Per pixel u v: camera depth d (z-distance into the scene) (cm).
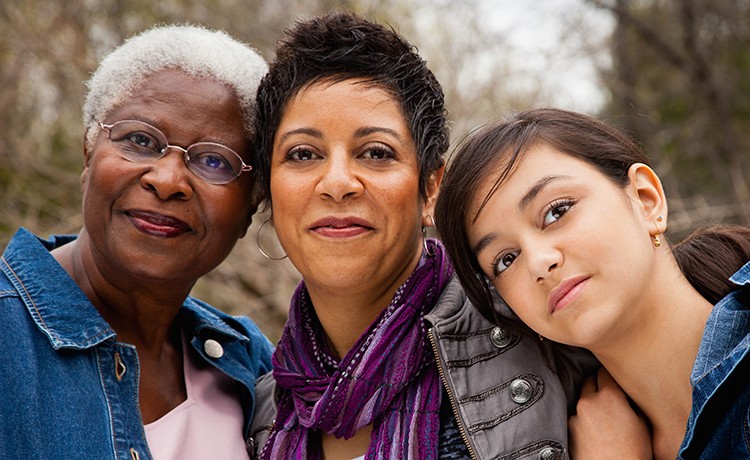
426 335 185
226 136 189
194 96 187
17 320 173
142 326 199
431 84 188
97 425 173
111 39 605
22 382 166
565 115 178
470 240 177
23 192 596
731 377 150
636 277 162
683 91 773
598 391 182
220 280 520
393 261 182
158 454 186
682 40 757
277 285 500
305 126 178
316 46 181
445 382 179
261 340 237
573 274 160
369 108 178
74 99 612
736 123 766
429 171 188
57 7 598
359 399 179
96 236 187
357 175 176
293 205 179
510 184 169
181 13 588
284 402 197
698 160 757
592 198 164
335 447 190
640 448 171
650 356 167
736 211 587
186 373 204
